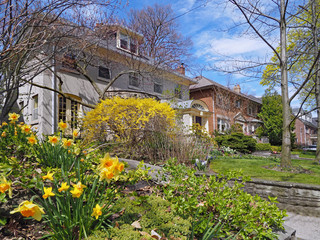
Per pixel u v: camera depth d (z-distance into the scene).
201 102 19.00
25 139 3.80
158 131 6.91
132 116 6.91
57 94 11.13
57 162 3.29
